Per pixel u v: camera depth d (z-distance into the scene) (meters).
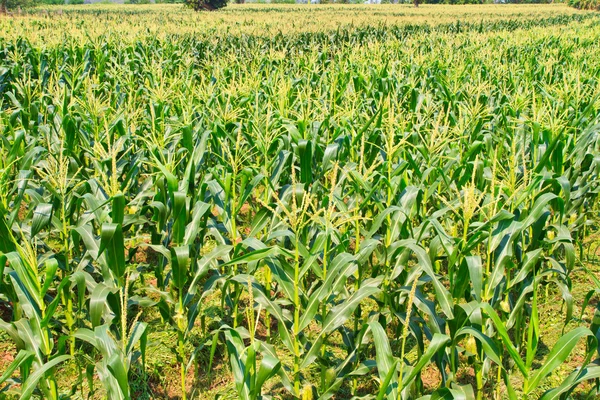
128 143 7.23
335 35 26.19
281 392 4.36
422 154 6.18
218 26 28.66
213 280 4.41
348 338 4.20
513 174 4.74
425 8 76.75
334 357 4.73
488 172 6.40
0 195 4.68
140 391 4.31
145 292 5.65
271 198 5.78
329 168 6.32
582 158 6.40
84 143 7.01
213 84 12.67
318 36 25.70
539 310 5.46
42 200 5.09
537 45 21.27
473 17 43.66
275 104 9.82
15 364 2.97
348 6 82.50
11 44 16.56
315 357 3.73
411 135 7.18
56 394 3.62
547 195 4.18
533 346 3.34
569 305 4.35
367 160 7.30
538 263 4.73
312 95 11.55
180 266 4.12
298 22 30.55
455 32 33.19
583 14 54.59
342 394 4.36
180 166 6.80
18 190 5.42
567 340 3.08
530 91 11.33
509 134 8.27
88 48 16.91
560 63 17.11
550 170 6.01
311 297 3.75
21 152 6.55
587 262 6.45
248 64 17.98
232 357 3.47
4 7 63.50
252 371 3.68
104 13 56.09
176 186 4.50
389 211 4.43
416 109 9.70
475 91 10.79
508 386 3.18
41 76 13.28
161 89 9.41
